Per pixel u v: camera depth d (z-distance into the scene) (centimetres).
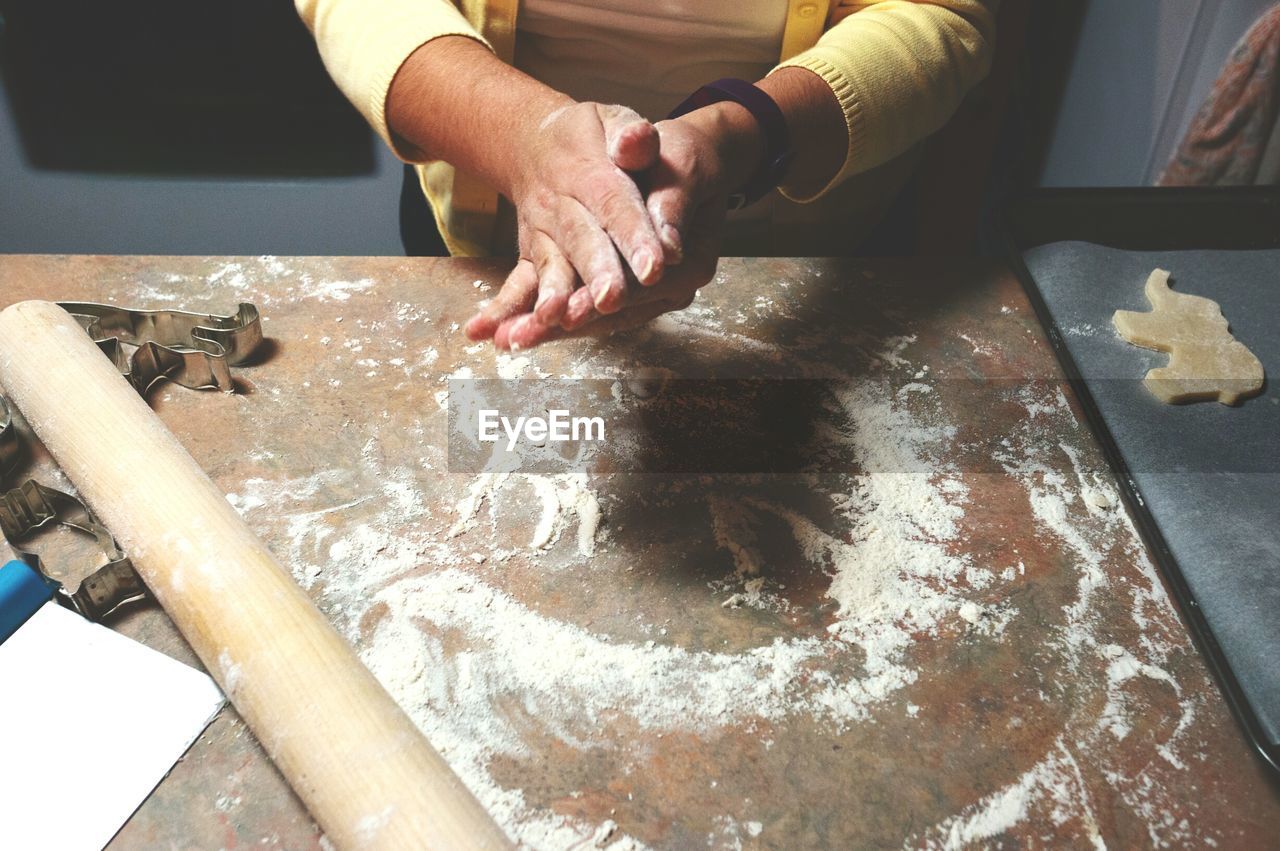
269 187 205
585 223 72
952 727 66
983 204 186
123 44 228
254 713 60
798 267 105
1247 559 75
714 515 79
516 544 76
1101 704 68
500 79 86
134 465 72
